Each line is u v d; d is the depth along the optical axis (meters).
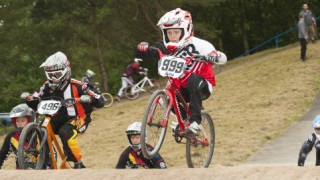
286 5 35.97
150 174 3.21
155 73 22.56
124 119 17.14
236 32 37.34
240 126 13.31
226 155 10.68
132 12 27.12
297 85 17.02
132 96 22.06
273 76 19.02
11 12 24.41
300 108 14.55
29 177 3.39
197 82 5.26
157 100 5.10
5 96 26.36
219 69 23.62
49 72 5.97
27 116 6.55
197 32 26.61
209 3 26.50
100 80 34.19
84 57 26.50
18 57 25.83
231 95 17.42
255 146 11.23
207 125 6.54
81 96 5.97
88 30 26.52
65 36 26.30
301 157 6.36
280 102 15.45
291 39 36.72
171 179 3.08
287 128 12.59
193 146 6.14
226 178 2.99
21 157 5.60
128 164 6.15
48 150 6.33
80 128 6.28
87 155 12.73
